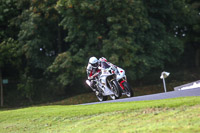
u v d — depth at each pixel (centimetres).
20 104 10606
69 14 8588
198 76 12462
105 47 8506
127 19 8788
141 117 2925
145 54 9550
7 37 10400
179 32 12400
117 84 4309
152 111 3059
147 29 9800
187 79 11894
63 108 4419
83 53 8825
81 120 3406
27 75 10844
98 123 3042
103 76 4459
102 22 9181
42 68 10175
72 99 10069
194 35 12912
